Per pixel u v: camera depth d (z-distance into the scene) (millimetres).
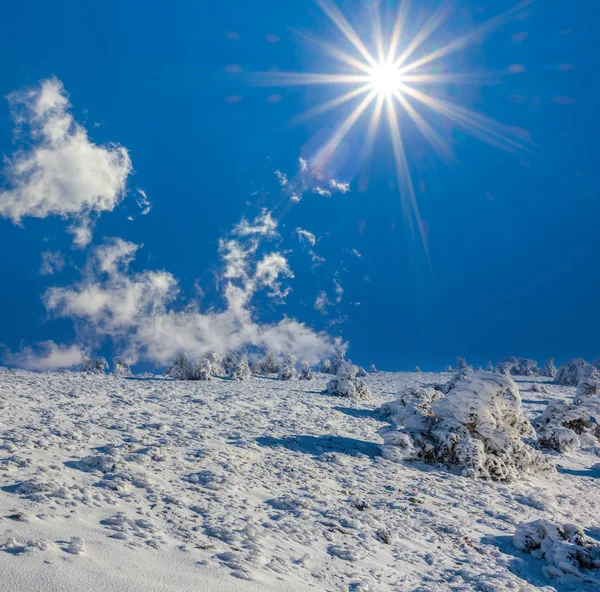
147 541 5109
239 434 12500
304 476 9773
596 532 9547
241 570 4852
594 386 31969
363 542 6863
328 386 26953
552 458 17484
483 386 14266
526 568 7266
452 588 5926
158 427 11773
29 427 9656
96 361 33500
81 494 6152
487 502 10508
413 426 13953
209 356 36125
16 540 4340
